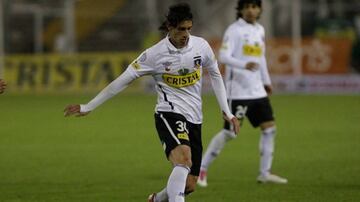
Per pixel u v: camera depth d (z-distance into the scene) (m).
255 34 33.47
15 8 103.56
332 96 80.81
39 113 67.81
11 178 35.00
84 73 90.19
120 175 35.84
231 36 33.09
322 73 84.12
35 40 96.94
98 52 102.19
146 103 76.81
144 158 41.56
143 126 57.12
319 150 43.81
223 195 30.23
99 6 103.56
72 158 41.59
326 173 35.75
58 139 50.25
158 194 24.44
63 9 99.06
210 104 74.31
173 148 23.22
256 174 36.09
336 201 28.53
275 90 85.50
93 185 32.97
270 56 85.31
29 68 92.25
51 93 90.81
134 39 101.31
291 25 92.06
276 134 51.47
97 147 46.16
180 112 23.75
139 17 101.50
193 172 24.31
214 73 24.44
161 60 23.47
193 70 23.67
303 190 31.12
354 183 32.78
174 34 22.86
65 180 34.41
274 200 28.94
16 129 56.22
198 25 97.31
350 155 41.75
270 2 91.56
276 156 41.81
